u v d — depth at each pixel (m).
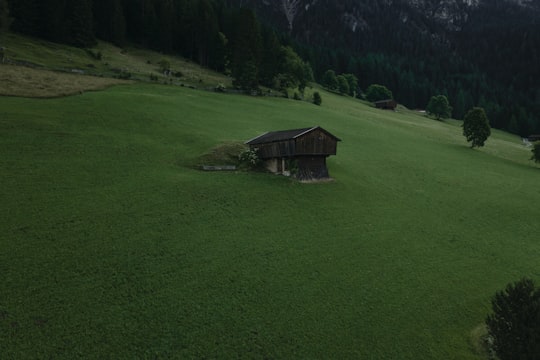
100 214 29.27
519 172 69.25
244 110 80.12
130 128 52.91
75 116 52.56
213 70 132.75
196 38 140.38
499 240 37.94
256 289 23.66
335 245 31.17
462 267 31.11
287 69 120.56
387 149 68.94
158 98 71.94
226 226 31.05
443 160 68.56
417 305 24.69
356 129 81.25
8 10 105.62
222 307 21.55
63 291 20.62
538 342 17.55
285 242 30.19
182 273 23.97
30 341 17.23
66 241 25.05
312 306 22.94
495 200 50.38
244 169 46.25
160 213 31.08
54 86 64.88
